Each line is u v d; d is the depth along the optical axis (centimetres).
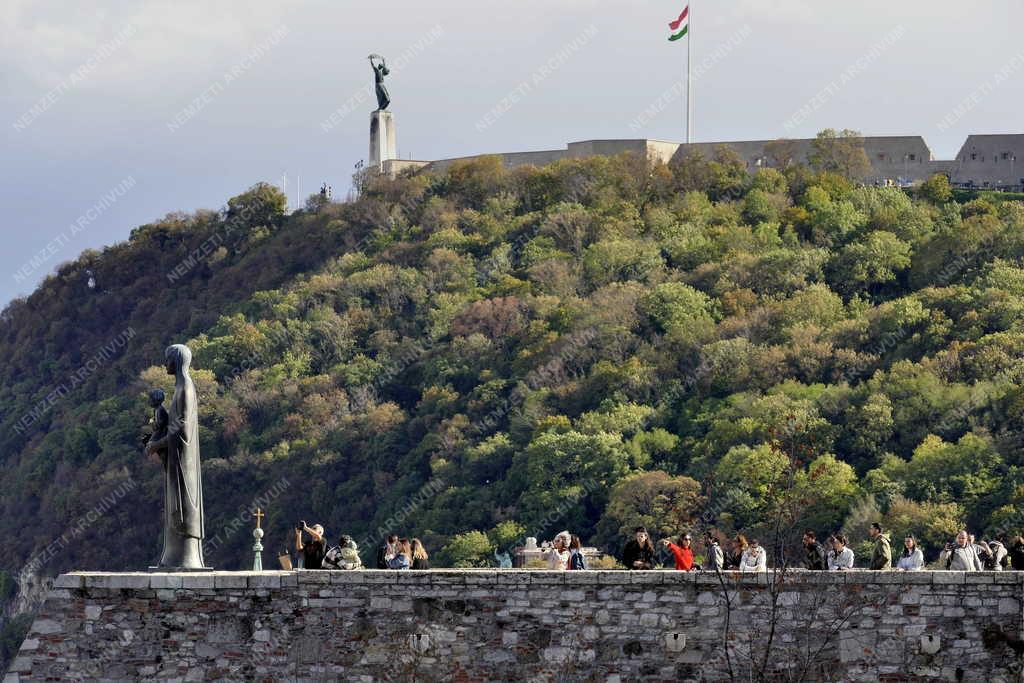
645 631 9125
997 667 9081
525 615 9138
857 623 9125
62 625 9088
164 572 9444
